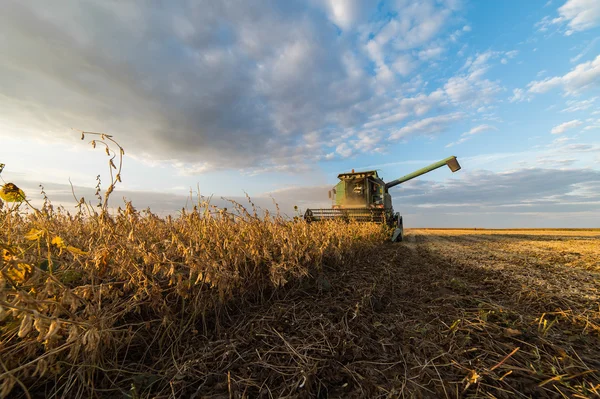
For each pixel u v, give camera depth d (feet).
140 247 7.02
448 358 6.73
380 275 15.40
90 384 5.29
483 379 5.82
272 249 11.48
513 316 9.39
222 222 11.34
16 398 4.77
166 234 9.74
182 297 7.34
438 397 5.44
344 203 44.70
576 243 39.65
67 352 5.29
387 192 53.57
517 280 14.24
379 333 8.16
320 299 10.76
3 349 4.49
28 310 3.84
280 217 14.14
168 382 5.61
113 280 7.30
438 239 54.85
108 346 5.50
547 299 10.87
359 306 9.77
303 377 5.72
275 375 5.93
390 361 6.69
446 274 16.76
